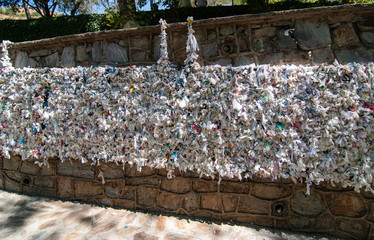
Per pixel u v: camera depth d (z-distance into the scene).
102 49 2.88
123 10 4.09
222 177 2.26
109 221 2.35
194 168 2.26
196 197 2.37
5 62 3.09
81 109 2.46
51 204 2.69
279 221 2.21
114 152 2.37
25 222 2.34
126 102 2.31
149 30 2.67
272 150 2.01
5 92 2.83
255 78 2.05
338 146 1.93
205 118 2.12
